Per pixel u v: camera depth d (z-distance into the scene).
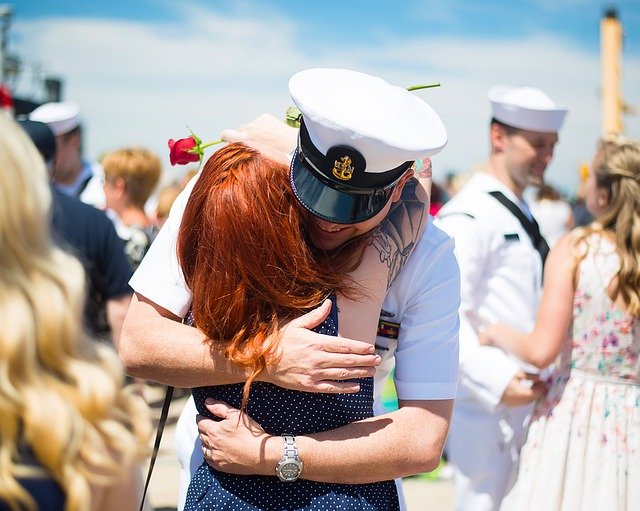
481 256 3.72
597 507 3.02
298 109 2.17
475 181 3.98
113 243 3.31
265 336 1.94
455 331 2.23
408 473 2.09
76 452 1.33
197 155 2.33
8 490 1.27
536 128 3.92
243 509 2.00
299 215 1.97
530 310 3.83
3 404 1.28
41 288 1.33
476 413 3.49
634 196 3.08
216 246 1.92
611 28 8.95
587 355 3.11
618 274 3.06
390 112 1.96
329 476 1.99
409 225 2.13
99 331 3.29
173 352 2.01
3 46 9.17
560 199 9.91
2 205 1.31
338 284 1.99
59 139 5.23
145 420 1.46
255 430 1.98
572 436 3.09
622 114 8.98
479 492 3.51
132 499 1.46
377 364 1.98
